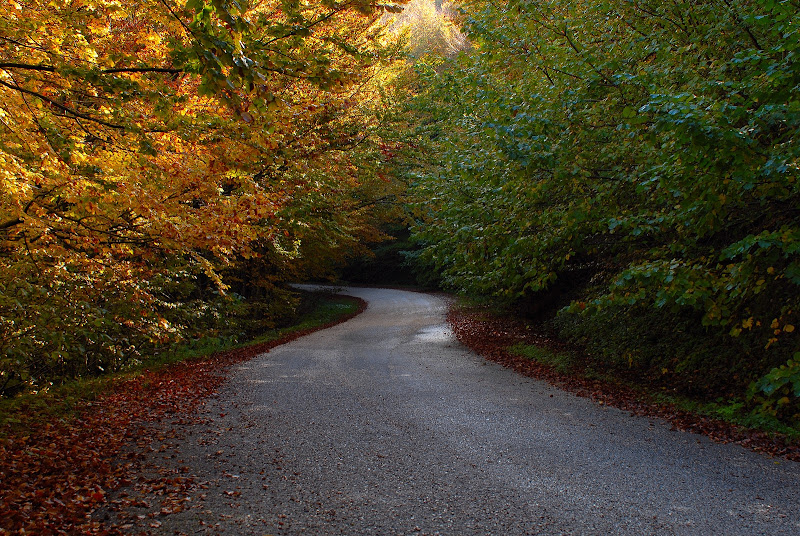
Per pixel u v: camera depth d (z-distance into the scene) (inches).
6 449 222.8
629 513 161.5
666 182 222.8
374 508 168.6
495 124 287.6
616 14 317.1
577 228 306.7
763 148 197.2
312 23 189.3
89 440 243.4
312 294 1246.3
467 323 703.7
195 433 257.3
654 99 198.5
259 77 145.3
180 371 438.3
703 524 153.3
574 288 595.2
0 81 180.1
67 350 331.0
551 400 313.4
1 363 310.0
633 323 415.2
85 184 205.3
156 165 224.2
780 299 280.7
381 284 1657.2
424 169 633.0
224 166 234.1
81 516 162.7
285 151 253.8
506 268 379.2
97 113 217.5
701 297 219.1
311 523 158.6
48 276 302.7
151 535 151.3
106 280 335.3
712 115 197.5
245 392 350.9
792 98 186.5
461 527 154.5
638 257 359.3
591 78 274.4
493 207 366.9
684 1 275.0
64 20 215.2
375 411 292.2
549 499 173.2
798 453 211.6
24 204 224.8
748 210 260.1
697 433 245.4
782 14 178.5
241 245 287.3
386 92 641.6
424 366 433.1
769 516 157.3
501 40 345.4
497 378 381.4
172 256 366.6
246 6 140.9
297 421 275.6
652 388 332.2
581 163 294.0
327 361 470.9
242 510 168.1
